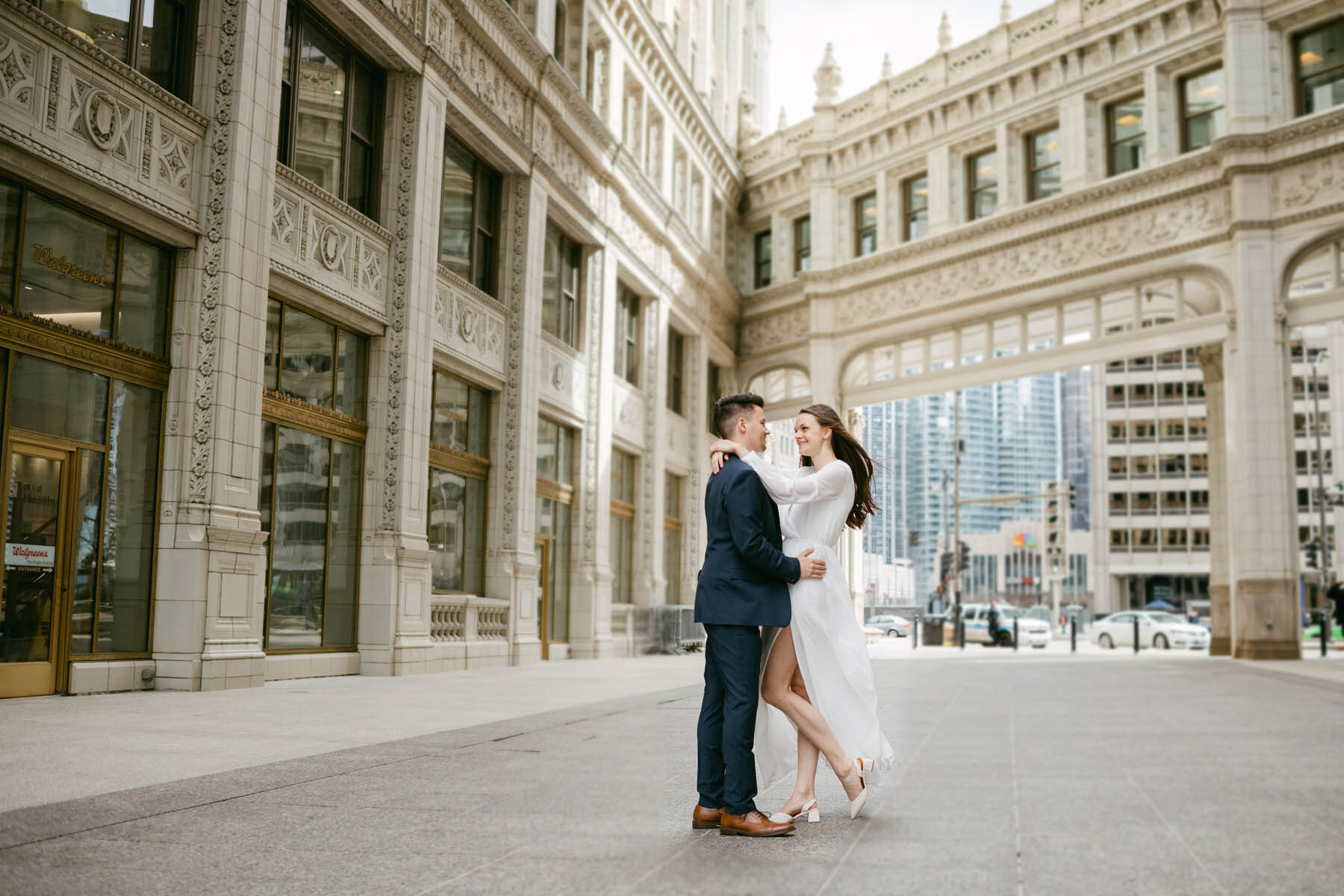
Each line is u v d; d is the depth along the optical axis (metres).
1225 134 24.66
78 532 10.84
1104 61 27.36
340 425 15.35
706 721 4.38
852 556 36.81
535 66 20.77
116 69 10.98
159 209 11.66
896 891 3.14
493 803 4.89
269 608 13.73
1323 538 44.59
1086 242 27.28
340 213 15.06
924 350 31.06
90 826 4.26
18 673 10.12
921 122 31.31
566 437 23.81
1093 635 40.16
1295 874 3.30
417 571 16.31
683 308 30.58
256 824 4.34
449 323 18.12
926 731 8.17
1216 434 28.41
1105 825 4.21
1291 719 9.25
